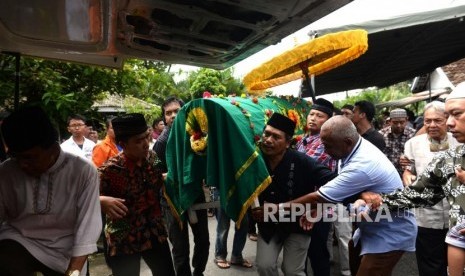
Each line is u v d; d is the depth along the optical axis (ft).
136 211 9.28
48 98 18.25
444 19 14.49
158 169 9.79
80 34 7.82
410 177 11.98
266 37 8.07
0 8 6.72
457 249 7.25
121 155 9.27
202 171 10.39
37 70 18.58
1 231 6.72
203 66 10.35
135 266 9.41
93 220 6.69
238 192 8.75
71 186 6.70
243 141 8.68
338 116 9.05
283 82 13.32
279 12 6.73
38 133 5.94
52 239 6.84
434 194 8.08
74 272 6.28
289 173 9.48
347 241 13.58
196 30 7.73
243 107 9.62
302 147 12.11
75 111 20.17
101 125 25.31
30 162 6.13
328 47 10.23
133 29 7.67
